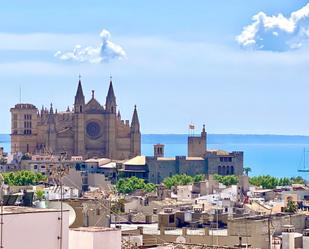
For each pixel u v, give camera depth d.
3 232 74.44
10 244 74.75
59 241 76.94
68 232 78.62
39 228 76.25
